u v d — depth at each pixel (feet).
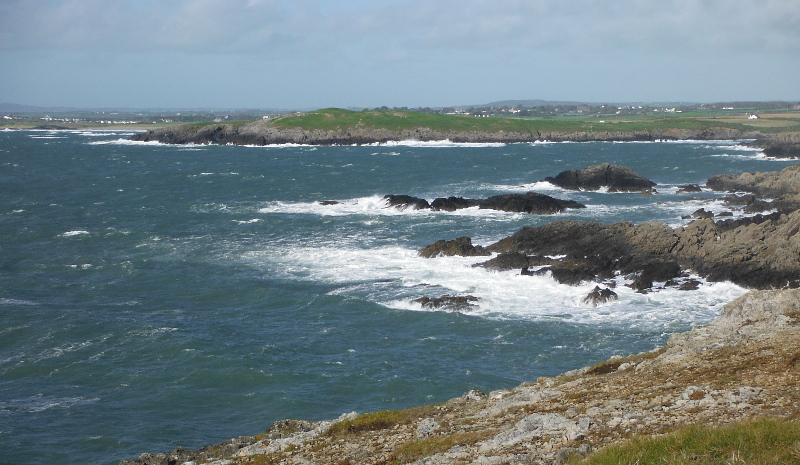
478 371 107.45
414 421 66.49
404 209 251.80
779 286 140.77
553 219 231.91
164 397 99.91
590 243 172.35
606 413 55.77
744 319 83.41
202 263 174.81
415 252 181.98
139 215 245.24
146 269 168.86
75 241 200.23
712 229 169.99
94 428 90.53
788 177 277.64
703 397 55.21
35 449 84.89
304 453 61.57
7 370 108.27
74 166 437.58
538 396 67.41
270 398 98.94
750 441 41.34
